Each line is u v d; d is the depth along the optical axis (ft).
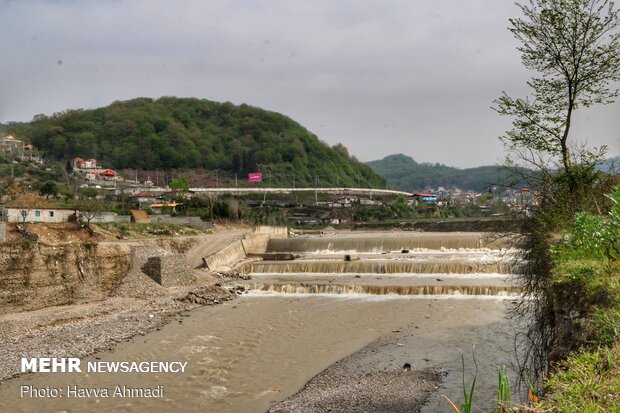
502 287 117.50
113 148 634.43
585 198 57.16
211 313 114.83
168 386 68.90
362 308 113.50
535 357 48.11
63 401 64.49
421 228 325.21
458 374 65.46
